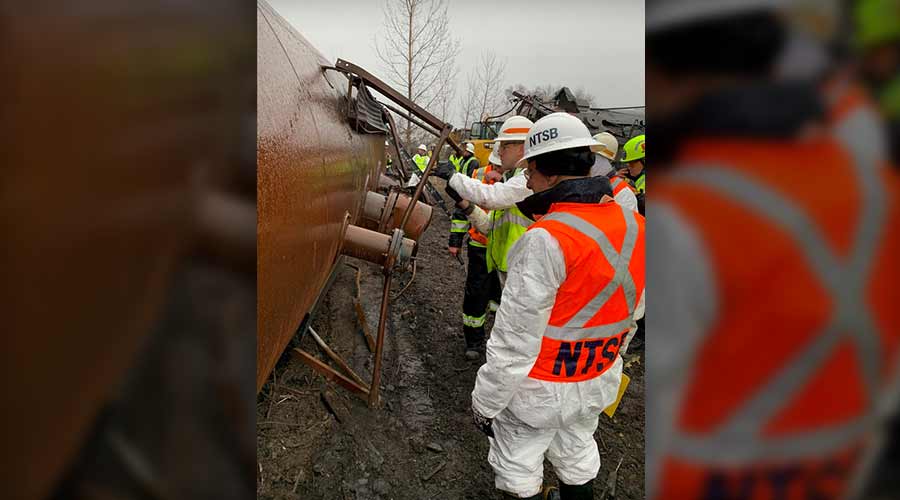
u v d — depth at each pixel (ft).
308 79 6.57
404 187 14.42
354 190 9.88
